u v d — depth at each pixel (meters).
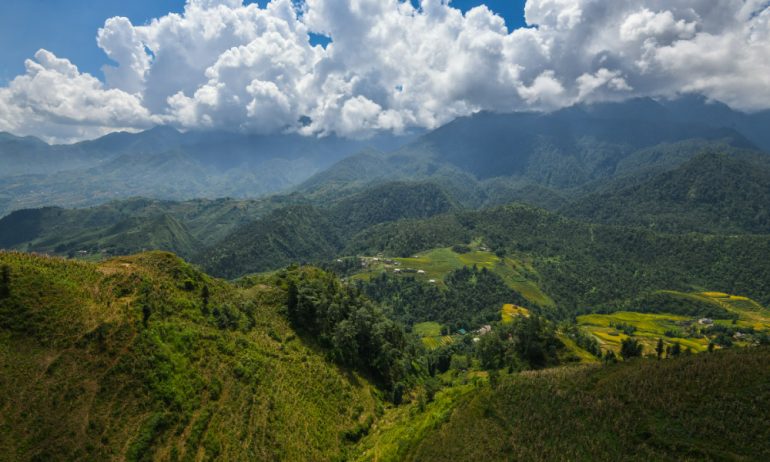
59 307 58.78
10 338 52.66
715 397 55.09
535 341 111.62
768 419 49.69
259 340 85.62
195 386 62.44
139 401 54.66
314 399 78.94
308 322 103.19
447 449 61.72
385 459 65.25
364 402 89.12
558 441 56.78
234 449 58.16
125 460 48.50
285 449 63.69
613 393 62.81
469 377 108.50
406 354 120.44
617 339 170.88
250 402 67.06
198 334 72.12
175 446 53.22
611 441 54.28
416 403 90.50
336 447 71.81
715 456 47.62
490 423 64.75
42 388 49.84
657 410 56.59
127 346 59.03
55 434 47.03
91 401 51.59
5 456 43.72
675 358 70.69
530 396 68.44
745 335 180.50
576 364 100.56
